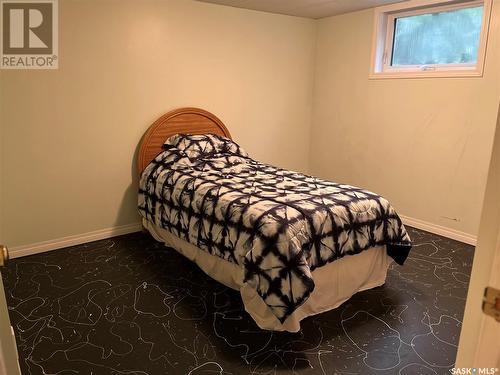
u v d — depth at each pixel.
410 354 2.05
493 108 3.25
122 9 3.34
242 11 4.05
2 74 2.91
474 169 3.45
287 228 2.15
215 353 2.04
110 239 3.59
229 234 2.45
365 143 4.33
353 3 3.81
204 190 2.80
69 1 3.07
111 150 3.52
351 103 4.41
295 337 2.18
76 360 1.97
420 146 3.83
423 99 3.73
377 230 2.58
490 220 0.70
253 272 2.19
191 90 3.88
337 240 2.36
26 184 3.15
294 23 4.48
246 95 4.29
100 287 2.70
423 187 3.86
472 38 3.45
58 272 2.92
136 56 3.49
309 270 2.12
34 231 3.25
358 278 2.59
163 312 2.41
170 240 3.25
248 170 3.39
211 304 2.50
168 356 2.01
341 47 4.41
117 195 3.63
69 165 3.32
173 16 3.62
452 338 2.18
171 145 3.67
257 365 1.95
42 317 2.33
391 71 4.05
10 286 2.69
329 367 1.95
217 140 3.79
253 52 4.23
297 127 4.83
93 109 3.36
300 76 4.69
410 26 3.90
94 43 3.25
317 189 2.78
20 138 3.06
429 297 2.62
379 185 4.27
